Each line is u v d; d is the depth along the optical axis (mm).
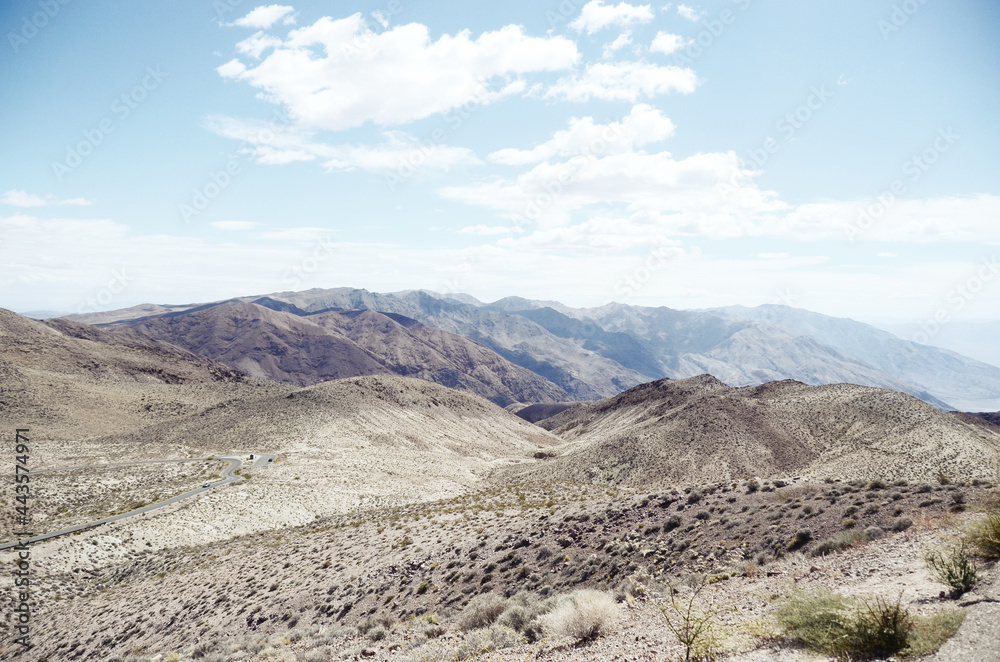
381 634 17453
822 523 17281
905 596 9578
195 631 27109
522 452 180125
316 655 15570
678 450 100125
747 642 8938
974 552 10625
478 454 162375
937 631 7582
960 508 14781
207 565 42938
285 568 34625
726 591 13172
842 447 87938
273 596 28750
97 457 108812
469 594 22047
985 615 7625
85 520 65188
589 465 106562
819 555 14945
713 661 8539
